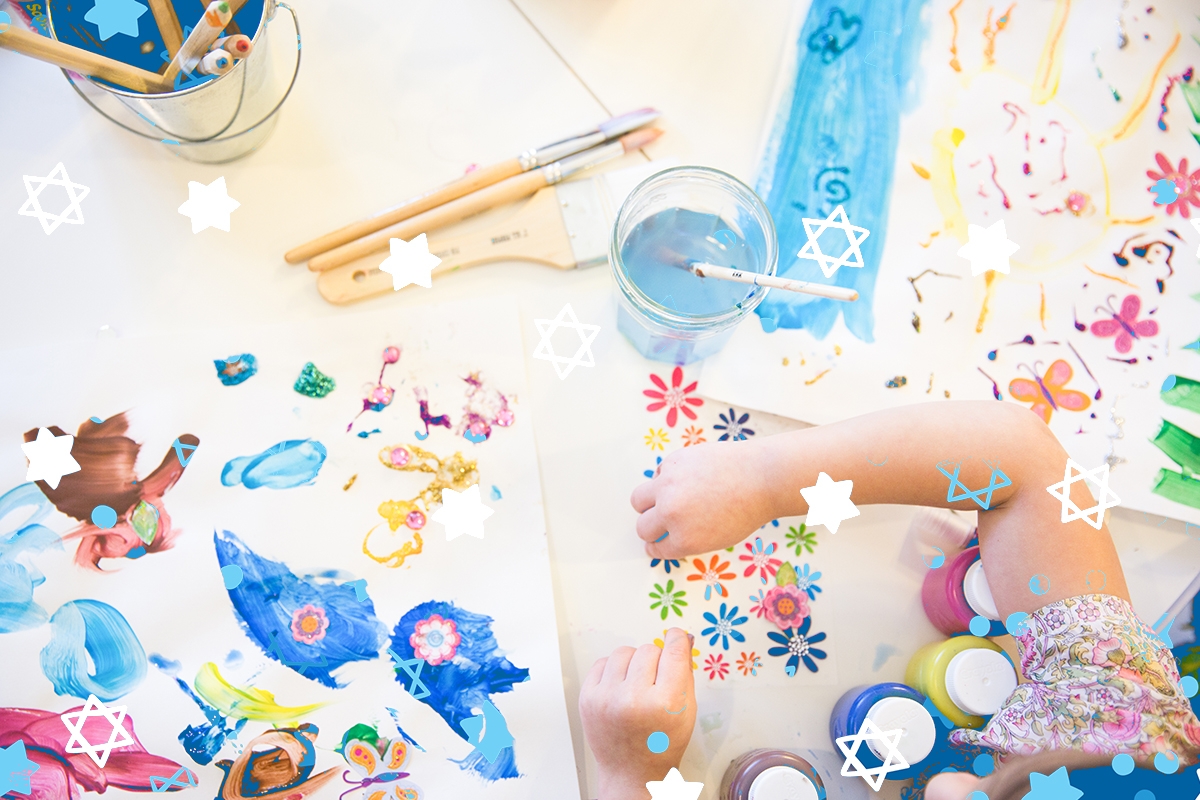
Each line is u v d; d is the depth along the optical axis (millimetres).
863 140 610
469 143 613
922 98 613
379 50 611
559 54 621
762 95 622
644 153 617
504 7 618
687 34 625
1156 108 616
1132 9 619
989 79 615
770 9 623
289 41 599
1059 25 618
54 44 433
